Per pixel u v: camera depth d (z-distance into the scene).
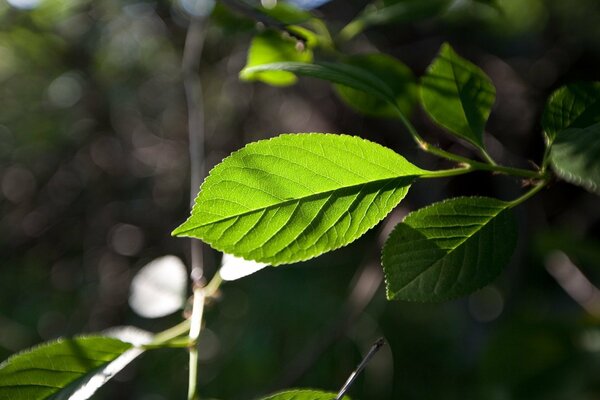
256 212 0.38
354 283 1.30
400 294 0.38
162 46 1.33
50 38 1.30
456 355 1.39
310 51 0.55
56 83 1.42
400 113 0.41
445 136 0.84
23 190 1.51
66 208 1.49
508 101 1.14
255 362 1.37
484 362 0.83
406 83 0.54
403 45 1.14
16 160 1.50
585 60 1.21
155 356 1.37
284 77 0.56
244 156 0.37
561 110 0.39
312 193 0.38
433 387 1.42
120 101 1.42
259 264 0.43
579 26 1.21
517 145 1.11
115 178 1.47
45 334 1.45
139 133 1.45
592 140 0.35
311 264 1.43
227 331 1.43
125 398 1.32
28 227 1.49
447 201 0.39
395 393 1.43
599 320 0.83
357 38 1.05
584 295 0.99
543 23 1.23
